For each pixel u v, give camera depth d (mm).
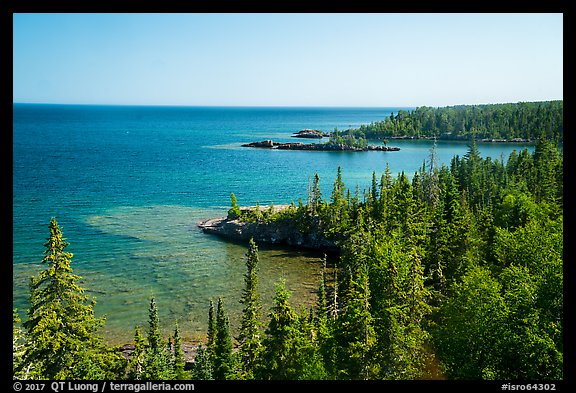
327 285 84438
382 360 36344
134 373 43969
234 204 127312
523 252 48000
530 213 70312
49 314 36000
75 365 36969
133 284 84500
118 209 141375
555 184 94562
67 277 37562
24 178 186625
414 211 84312
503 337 34219
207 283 86188
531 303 34812
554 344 30781
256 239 116812
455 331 38062
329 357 40656
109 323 68188
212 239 115938
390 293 40438
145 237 114625
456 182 117125
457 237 63219
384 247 53156
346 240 95062
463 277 42312
